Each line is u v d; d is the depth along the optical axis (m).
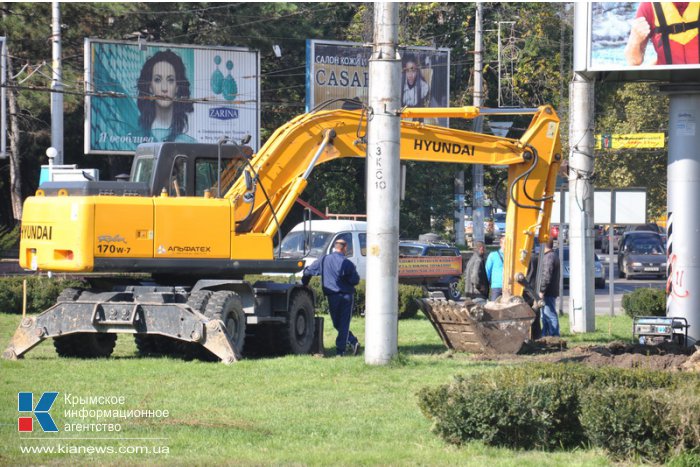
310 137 34.31
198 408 22.92
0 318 44.50
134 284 33.50
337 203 92.56
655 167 109.56
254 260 32.44
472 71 100.31
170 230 31.12
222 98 84.12
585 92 43.94
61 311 30.70
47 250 30.88
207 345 29.78
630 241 94.69
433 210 96.75
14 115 81.31
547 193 36.81
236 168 33.84
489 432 19.12
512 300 34.53
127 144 80.50
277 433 20.39
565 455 18.56
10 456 18.36
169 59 81.75
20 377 27.12
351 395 24.66
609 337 41.78
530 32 96.44
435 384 26.30
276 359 31.20
